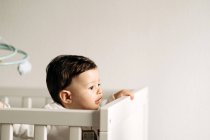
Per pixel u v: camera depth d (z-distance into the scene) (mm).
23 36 1800
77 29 1764
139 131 1399
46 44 1786
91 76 1188
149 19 1711
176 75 1700
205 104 1682
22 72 1153
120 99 1044
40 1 1785
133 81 1729
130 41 1727
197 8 1677
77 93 1189
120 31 1732
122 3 1728
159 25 1705
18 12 1800
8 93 1688
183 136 1705
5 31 1809
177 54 1695
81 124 845
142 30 1718
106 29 1742
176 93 1702
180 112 1702
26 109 864
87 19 1755
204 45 1675
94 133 1040
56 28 1778
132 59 1728
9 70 1822
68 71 1193
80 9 1759
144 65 1720
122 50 1733
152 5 1707
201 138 1691
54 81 1230
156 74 1714
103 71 1747
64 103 1219
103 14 1742
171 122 1710
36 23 1791
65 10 1770
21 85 1809
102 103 1619
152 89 1719
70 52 1770
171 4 1694
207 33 1672
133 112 1242
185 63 1691
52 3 1778
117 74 1738
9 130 870
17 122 864
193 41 1683
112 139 883
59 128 1131
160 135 1720
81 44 1761
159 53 1709
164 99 1711
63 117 850
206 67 1676
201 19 1675
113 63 1740
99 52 1749
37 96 1676
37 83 1797
